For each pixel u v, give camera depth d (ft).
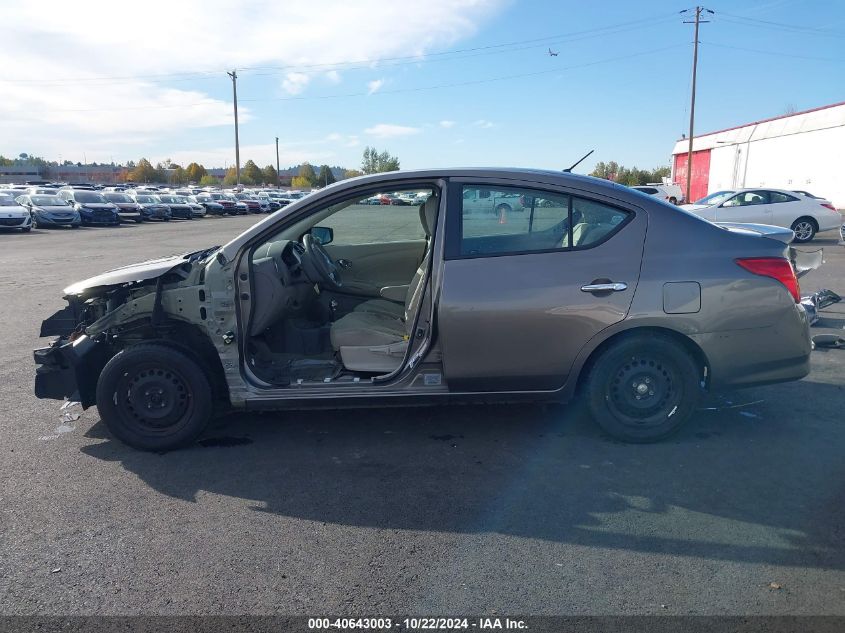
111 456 14.14
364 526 11.05
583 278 13.08
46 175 370.94
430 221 15.85
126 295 14.96
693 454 13.57
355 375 14.53
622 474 12.74
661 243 13.24
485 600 9.02
